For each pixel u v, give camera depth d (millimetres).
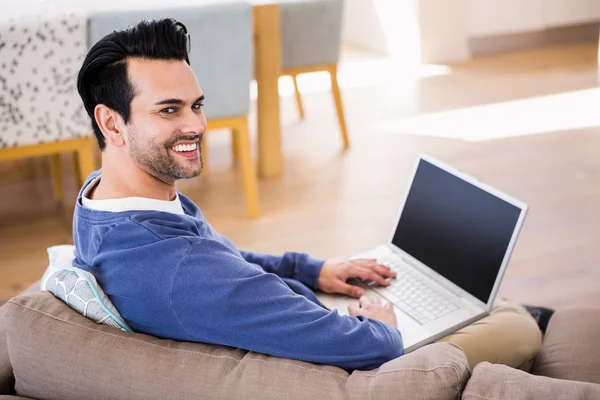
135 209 1298
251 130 3990
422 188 1796
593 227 2963
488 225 1632
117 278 1256
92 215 1294
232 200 3250
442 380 1103
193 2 2920
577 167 3475
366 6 5332
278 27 3256
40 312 1273
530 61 5062
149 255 1228
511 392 1075
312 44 3523
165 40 1235
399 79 4734
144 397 1179
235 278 1223
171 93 1233
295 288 1623
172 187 1360
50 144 2805
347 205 3182
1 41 2555
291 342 1234
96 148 3674
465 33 5109
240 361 1201
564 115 4082
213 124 2990
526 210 1558
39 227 3021
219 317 1215
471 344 1523
